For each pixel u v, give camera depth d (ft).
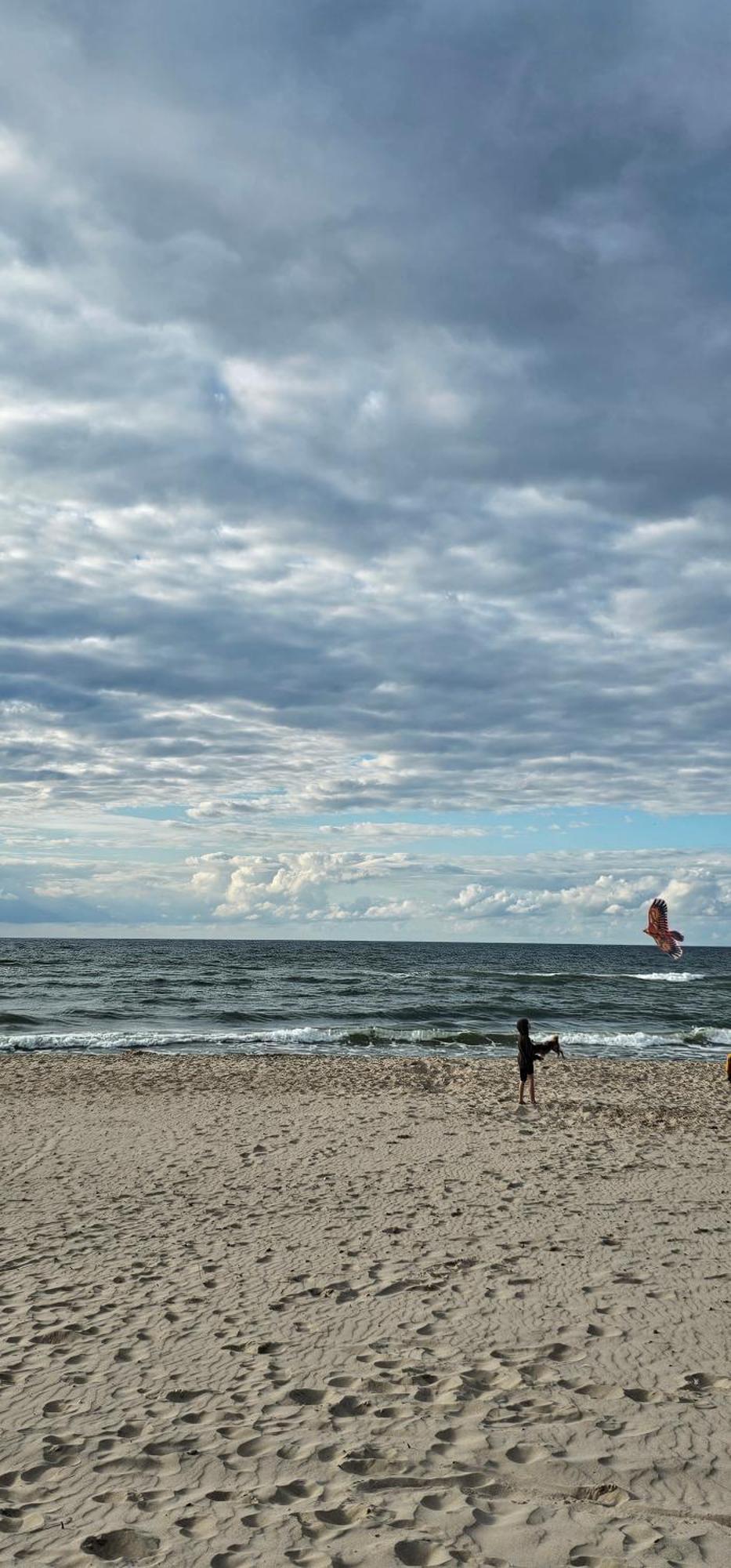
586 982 212.43
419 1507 13.48
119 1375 19.20
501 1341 20.40
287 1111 53.06
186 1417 17.15
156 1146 43.57
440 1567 11.78
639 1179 35.94
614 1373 18.56
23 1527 13.50
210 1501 13.99
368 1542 12.49
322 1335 21.07
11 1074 69.05
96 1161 40.52
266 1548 12.50
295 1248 27.76
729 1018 127.75
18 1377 19.24
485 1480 14.26
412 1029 109.19
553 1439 15.65
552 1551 12.15
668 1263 25.57
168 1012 127.65
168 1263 26.66
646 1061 82.89
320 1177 37.06
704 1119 50.65
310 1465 15.05
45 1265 26.66
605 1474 14.38
